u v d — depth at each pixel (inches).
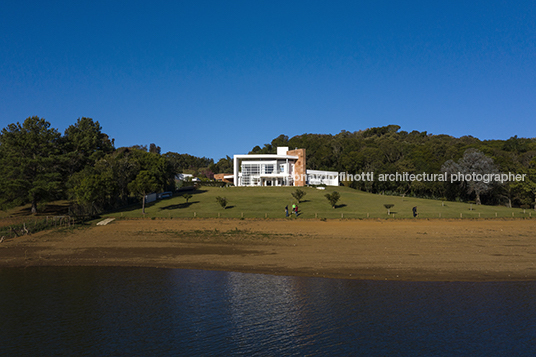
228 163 6899.6
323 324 657.6
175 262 1084.5
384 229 1573.6
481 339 602.5
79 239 1397.6
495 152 3978.8
